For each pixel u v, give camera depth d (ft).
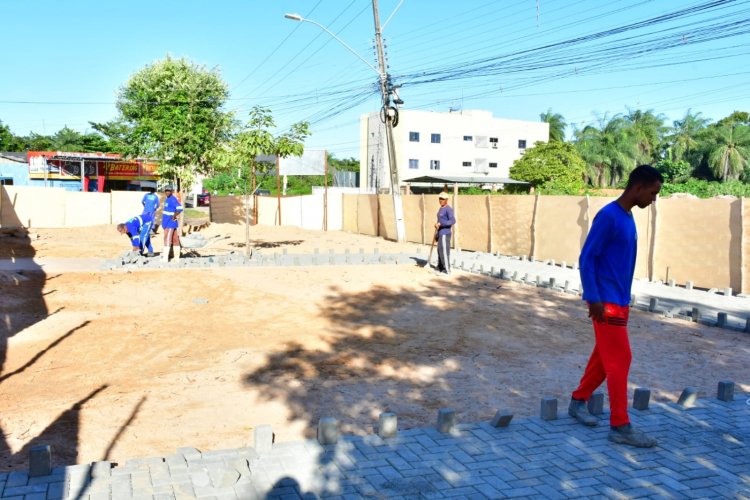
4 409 18.30
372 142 193.26
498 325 30.89
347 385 21.09
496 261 57.67
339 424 17.42
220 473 12.78
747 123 263.49
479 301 37.42
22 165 138.10
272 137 52.37
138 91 122.11
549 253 56.85
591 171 218.79
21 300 34.45
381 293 39.78
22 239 70.38
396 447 14.93
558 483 13.11
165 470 13.35
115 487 12.49
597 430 16.28
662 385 21.20
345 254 59.72
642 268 48.06
